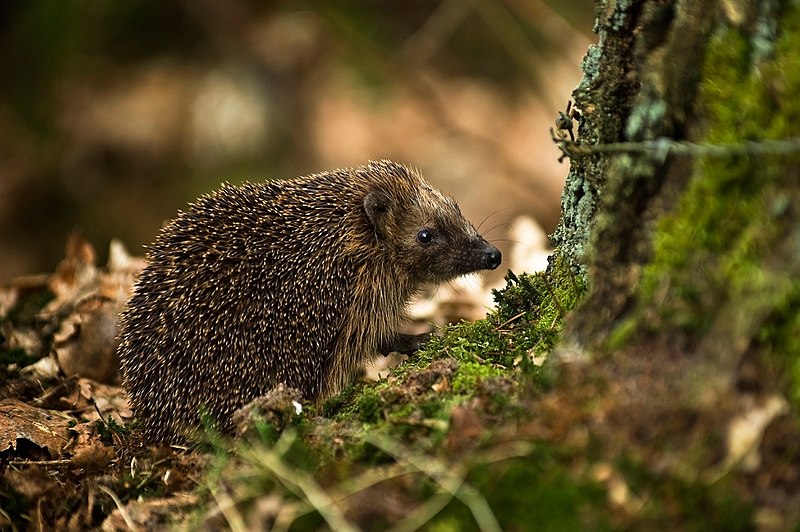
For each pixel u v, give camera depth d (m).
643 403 5.74
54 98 23.97
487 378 7.08
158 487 7.52
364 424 7.09
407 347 11.86
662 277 6.02
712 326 5.70
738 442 5.45
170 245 10.29
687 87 6.11
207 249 10.16
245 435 7.20
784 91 5.69
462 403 6.80
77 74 24.27
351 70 23.80
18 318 12.88
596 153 7.32
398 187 12.02
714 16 6.00
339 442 6.82
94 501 7.53
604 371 6.02
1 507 7.72
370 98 23.53
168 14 25.14
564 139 7.50
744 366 5.55
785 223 5.57
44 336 12.28
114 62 24.72
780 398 5.47
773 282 5.52
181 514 6.80
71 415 10.34
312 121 23.34
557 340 7.53
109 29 24.86
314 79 23.83
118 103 23.84
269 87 23.67
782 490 5.32
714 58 6.00
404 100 23.64
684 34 6.10
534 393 6.58
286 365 10.20
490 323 8.77
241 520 6.08
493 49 24.95
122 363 9.98
